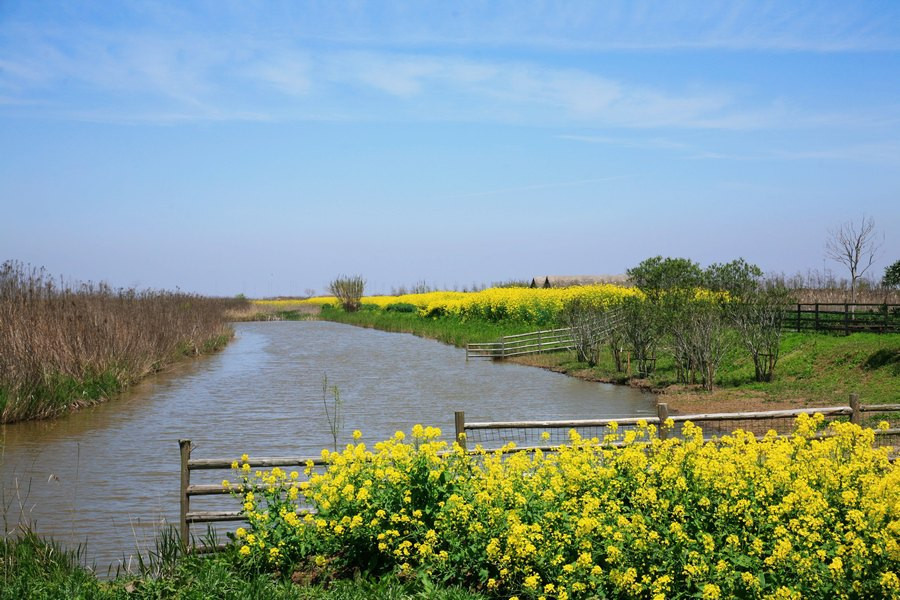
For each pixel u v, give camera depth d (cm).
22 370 1970
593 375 2870
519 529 643
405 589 682
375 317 6719
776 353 2372
